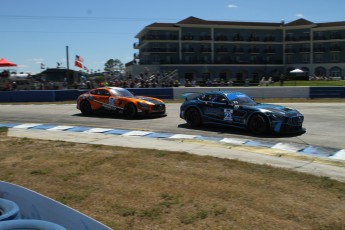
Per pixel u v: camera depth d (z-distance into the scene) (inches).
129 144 377.7
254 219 172.9
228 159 295.7
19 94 1065.5
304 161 301.1
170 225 170.1
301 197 202.1
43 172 261.7
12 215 73.5
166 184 228.1
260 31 2807.6
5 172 266.5
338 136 421.1
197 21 2733.8
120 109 609.0
